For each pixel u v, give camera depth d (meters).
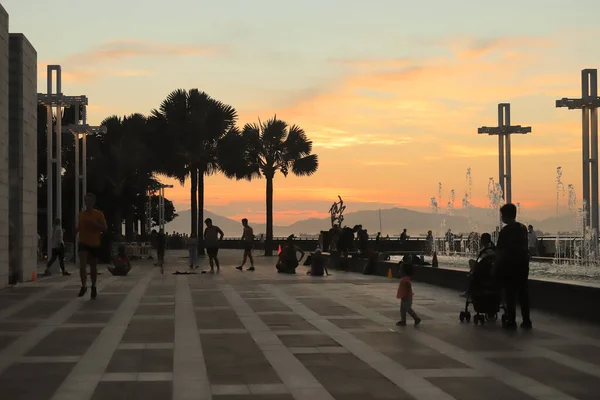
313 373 8.20
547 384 7.61
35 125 24.00
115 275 25.75
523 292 11.91
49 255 32.91
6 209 20.17
